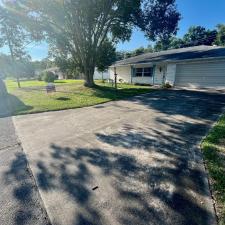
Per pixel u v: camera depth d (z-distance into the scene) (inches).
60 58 689.6
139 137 189.9
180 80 647.1
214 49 655.8
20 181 121.6
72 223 87.2
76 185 115.3
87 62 623.5
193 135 189.5
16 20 507.8
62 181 120.0
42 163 144.3
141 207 95.4
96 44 610.9
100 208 95.8
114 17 577.6
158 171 127.3
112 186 113.1
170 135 191.9
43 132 215.9
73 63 684.1
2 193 110.3
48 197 105.5
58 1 476.7
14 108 342.0
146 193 105.8
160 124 229.3
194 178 117.9
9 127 238.1
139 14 556.4
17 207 98.5
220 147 157.6
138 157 147.8
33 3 484.7
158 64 730.2
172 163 136.9
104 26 602.9
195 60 574.2
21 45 598.5
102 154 155.3
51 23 553.6
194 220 86.1
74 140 188.4
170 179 118.0
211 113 273.7
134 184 114.3
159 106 335.6
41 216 92.0
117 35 637.3
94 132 210.4
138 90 565.3
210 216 88.0
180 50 820.6
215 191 104.7
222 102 351.6
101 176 124.1
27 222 88.7
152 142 175.9
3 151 168.2
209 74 569.9
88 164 140.0
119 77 943.7
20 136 204.8
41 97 468.4
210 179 115.6
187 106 326.3
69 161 145.7
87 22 557.9
